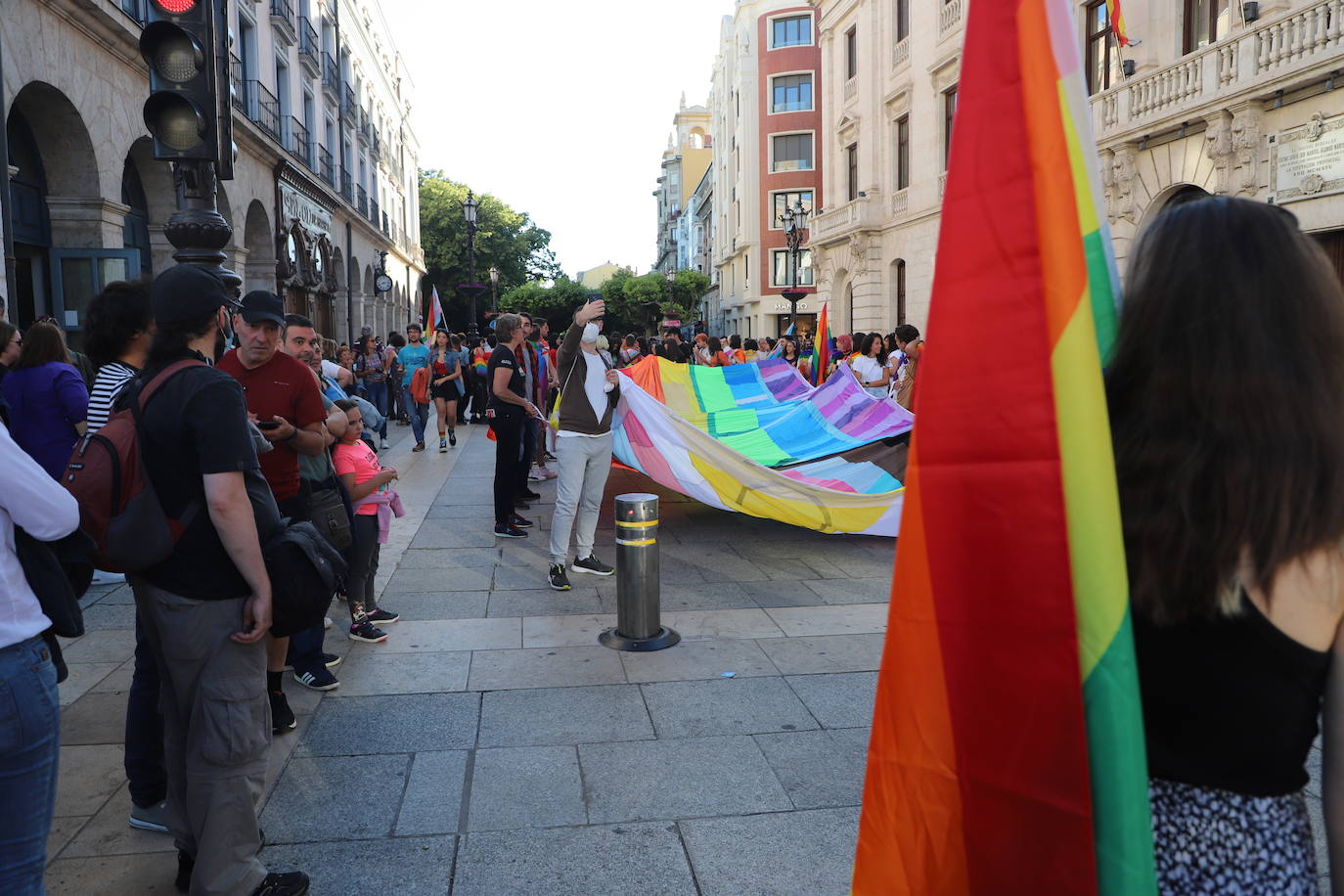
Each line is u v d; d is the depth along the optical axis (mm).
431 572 6242
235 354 3750
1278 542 1035
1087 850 1152
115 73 11992
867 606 5406
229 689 2359
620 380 6898
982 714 1255
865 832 1401
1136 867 1104
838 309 29109
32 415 5223
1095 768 1148
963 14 20219
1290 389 1056
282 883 2531
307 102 25484
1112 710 1121
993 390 1234
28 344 5285
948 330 1284
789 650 4652
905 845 1352
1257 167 11727
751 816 3049
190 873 2656
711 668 4391
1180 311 1122
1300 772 1118
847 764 3418
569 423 5816
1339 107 10531
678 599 5582
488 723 3771
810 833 2945
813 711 3891
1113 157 14352
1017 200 1229
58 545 1988
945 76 21250
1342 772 1077
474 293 27000
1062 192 1210
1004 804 1239
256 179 19281
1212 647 1091
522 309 63219
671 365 9977
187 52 4230
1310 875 1118
